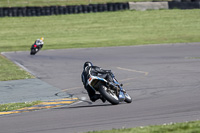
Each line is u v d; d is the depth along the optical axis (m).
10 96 46.16
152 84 51.41
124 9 175.12
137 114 32.59
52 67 73.19
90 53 96.25
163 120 29.73
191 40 121.69
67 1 179.62
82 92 47.28
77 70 68.69
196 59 79.50
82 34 139.38
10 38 132.75
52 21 158.25
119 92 36.78
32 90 49.84
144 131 23.67
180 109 34.19
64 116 33.25
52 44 119.31
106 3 172.62
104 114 33.16
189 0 183.88
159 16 168.25
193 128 23.91
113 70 67.31
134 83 52.88
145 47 107.31
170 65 71.50
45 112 35.78
